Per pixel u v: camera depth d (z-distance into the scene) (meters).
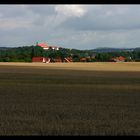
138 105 25.55
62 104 25.73
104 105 25.45
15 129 16.59
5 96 30.67
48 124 17.89
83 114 21.20
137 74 74.75
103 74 73.75
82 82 48.84
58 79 54.72
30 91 35.31
